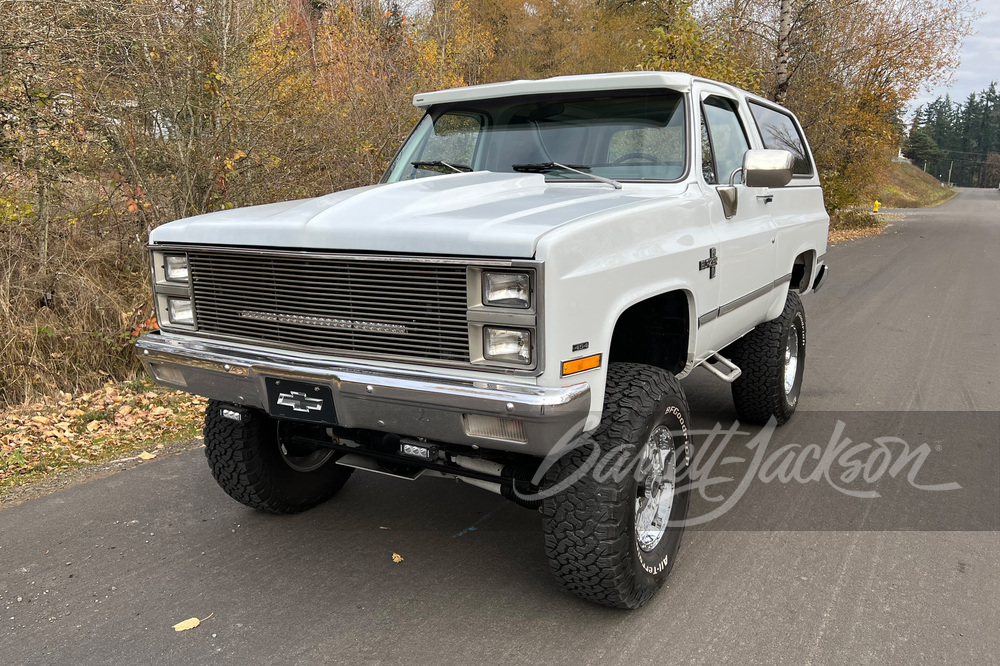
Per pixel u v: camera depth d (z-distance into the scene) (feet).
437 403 8.07
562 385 7.92
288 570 10.57
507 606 9.61
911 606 9.46
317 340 9.06
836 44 63.98
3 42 19.40
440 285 8.11
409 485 13.76
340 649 8.67
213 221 9.97
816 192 18.30
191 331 10.23
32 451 15.46
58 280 21.03
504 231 7.82
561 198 9.80
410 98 35.14
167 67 23.06
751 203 13.35
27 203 21.04
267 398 9.36
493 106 12.67
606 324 8.45
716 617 9.28
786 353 16.19
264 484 11.71
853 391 18.97
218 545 11.34
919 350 23.32
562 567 9.02
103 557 10.96
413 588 10.07
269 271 9.27
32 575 10.43
